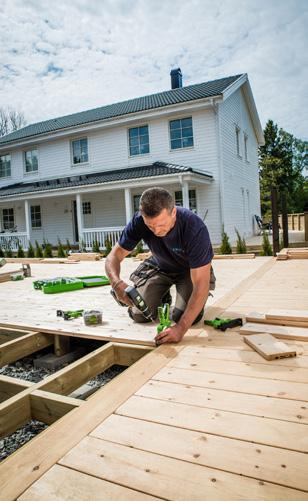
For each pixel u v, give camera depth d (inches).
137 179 448.1
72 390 74.2
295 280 170.6
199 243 79.5
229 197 513.3
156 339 85.0
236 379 65.4
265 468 41.1
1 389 72.0
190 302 85.0
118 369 110.5
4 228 678.5
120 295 89.7
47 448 46.1
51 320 119.1
